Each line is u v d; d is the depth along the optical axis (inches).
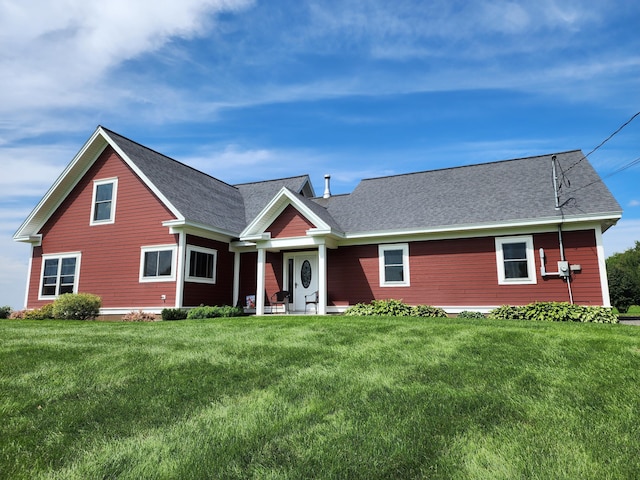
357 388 176.6
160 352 247.6
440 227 537.0
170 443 125.8
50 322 475.8
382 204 644.1
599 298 463.8
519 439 127.3
